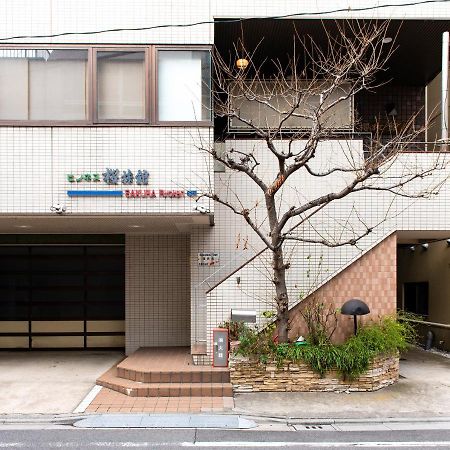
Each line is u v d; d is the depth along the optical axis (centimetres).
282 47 1128
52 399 796
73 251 1237
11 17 889
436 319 1292
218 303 927
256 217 1023
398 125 1288
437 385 881
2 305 1226
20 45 883
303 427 689
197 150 870
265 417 719
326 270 941
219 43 1114
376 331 879
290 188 1011
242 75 980
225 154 925
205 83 894
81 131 868
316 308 907
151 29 895
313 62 1012
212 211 882
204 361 916
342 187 1004
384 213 968
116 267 1234
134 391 810
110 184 865
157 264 1146
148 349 1096
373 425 699
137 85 888
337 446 612
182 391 812
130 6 897
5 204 857
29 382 900
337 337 911
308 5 984
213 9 972
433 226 969
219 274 1027
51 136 866
